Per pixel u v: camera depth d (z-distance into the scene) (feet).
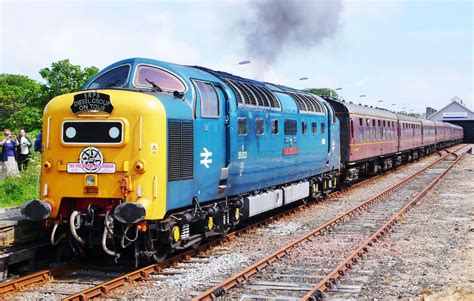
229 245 41.27
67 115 31.53
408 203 61.87
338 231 47.24
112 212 31.27
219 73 44.27
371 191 78.84
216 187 38.63
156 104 31.19
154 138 30.78
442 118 330.34
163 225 32.22
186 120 33.81
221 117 39.11
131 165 30.58
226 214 41.75
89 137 31.14
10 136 63.21
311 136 60.44
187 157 33.91
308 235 43.42
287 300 27.30
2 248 31.81
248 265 35.06
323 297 27.86
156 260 33.47
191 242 36.32
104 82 34.55
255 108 45.09
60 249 34.58
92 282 30.68
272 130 48.85
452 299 27.84
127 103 30.78
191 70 37.96
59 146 31.63
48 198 31.76
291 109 54.03
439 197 70.28
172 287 29.89
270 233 46.37
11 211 39.29
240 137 41.98
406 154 136.05
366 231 47.09
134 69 34.17
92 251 35.81
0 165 62.44
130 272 33.01
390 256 37.70
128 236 32.35
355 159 84.43
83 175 31.17
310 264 35.27
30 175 60.90
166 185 31.53
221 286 28.60
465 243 41.96
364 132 90.12
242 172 42.75
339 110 81.10
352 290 29.35
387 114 111.96
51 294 28.25
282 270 33.81
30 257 33.30
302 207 60.90
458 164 130.00
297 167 56.13
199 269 33.78
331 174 71.51
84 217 31.78
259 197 48.11
